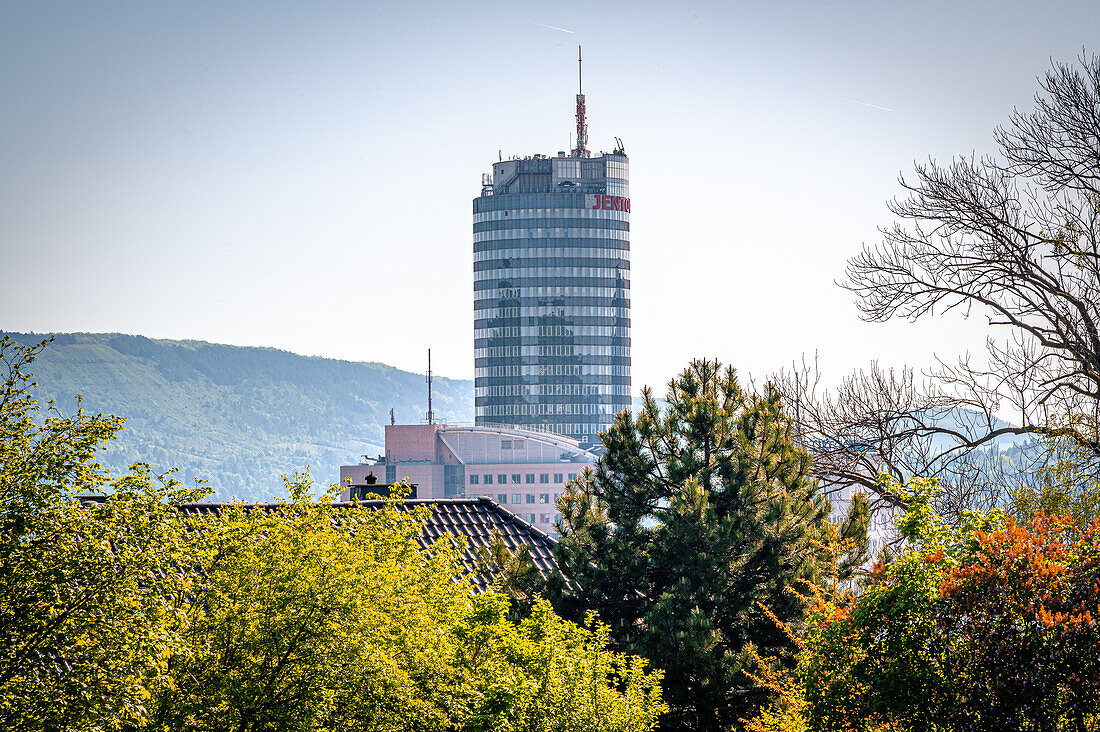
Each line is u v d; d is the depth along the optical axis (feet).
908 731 98.68
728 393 179.42
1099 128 186.39
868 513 171.53
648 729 123.65
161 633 85.10
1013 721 91.76
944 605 97.50
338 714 99.50
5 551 81.35
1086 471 153.58
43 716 79.41
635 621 167.84
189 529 114.11
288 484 110.52
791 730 125.39
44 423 88.02
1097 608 91.45
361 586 100.83
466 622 115.34
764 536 162.30
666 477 173.47
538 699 109.91
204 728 95.25
